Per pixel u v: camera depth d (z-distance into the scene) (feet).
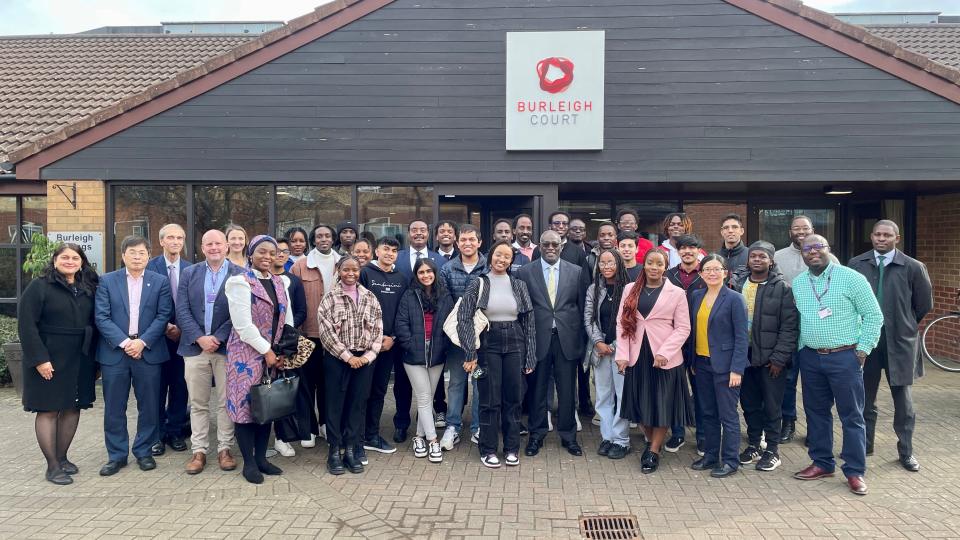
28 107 34.27
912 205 33.17
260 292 16.92
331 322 17.48
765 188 30.55
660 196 33.83
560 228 22.50
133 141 27.37
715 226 33.91
